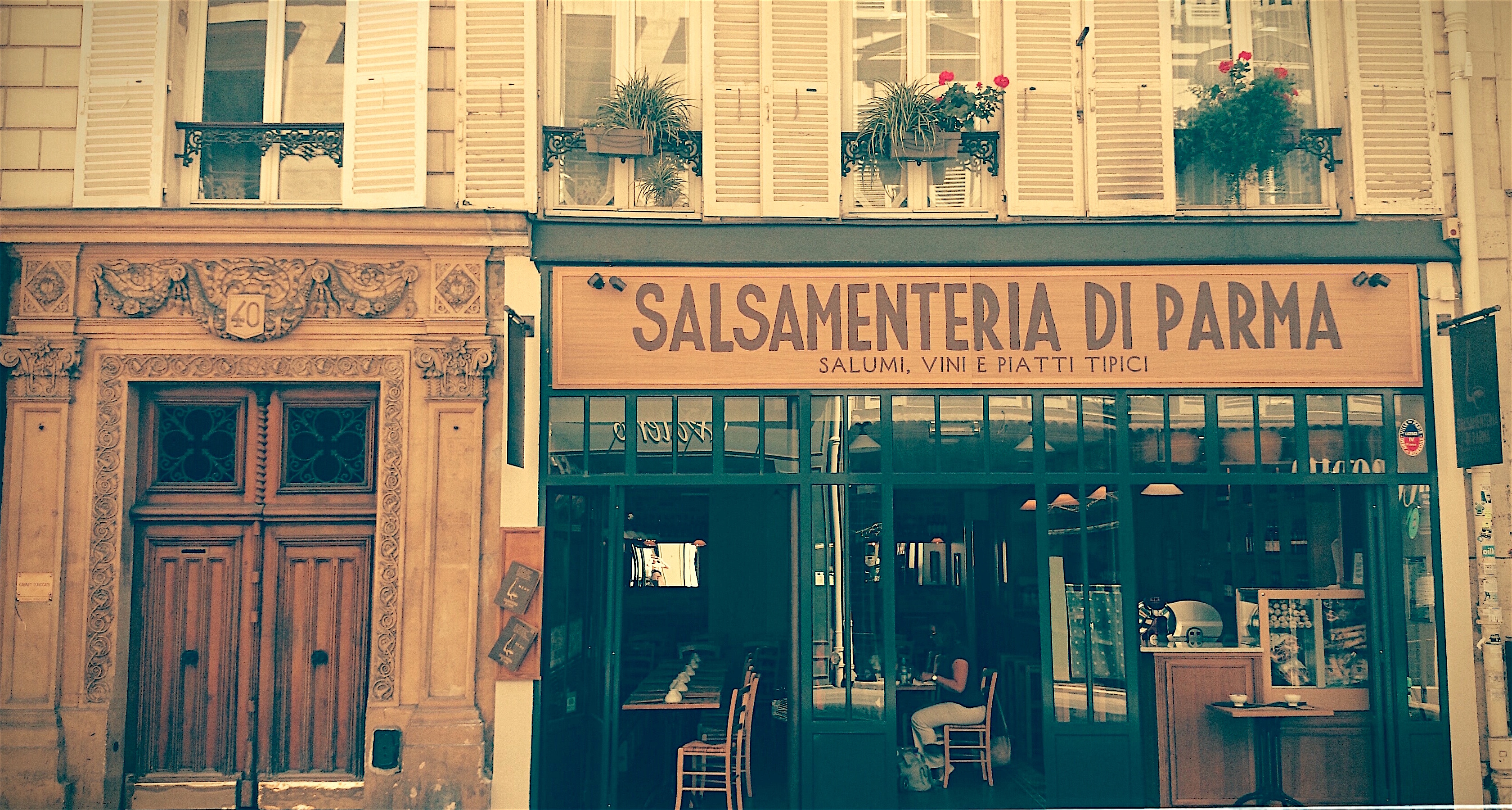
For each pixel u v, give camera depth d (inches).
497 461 258.7
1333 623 262.7
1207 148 265.3
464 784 247.3
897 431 262.8
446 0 269.3
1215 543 343.6
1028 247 263.0
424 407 258.4
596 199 270.1
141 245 259.0
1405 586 257.3
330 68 275.6
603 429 262.4
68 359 254.2
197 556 262.5
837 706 257.8
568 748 263.6
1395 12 267.7
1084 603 258.8
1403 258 259.9
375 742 247.1
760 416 263.4
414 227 258.5
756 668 350.6
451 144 266.4
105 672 251.8
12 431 253.8
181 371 258.7
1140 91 265.7
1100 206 263.1
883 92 274.2
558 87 273.0
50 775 245.3
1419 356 259.8
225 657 260.1
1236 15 277.9
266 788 255.0
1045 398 263.3
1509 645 253.1
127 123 262.8
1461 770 250.4
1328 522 274.7
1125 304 262.4
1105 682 257.4
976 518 344.2
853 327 263.3
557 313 261.7
